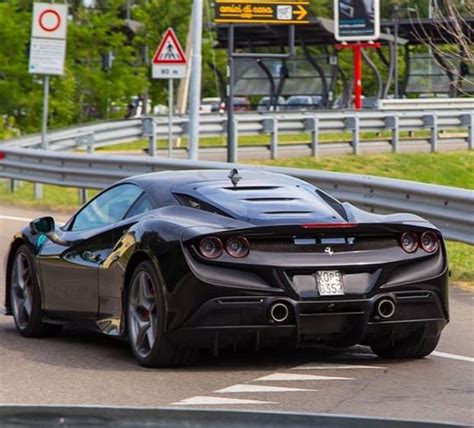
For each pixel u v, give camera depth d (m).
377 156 63.62
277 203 18.02
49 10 49.50
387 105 80.44
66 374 17.61
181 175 19.47
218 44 96.50
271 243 17.19
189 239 17.05
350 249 17.48
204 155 62.97
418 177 61.34
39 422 8.09
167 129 62.88
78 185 45.78
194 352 17.75
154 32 105.38
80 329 22.08
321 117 64.31
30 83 79.38
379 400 15.91
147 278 17.72
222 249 17.02
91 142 57.91
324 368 18.19
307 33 91.06
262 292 16.98
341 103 104.56
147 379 17.16
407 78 98.50
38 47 49.59
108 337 21.06
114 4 89.12
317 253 17.28
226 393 16.27
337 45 93.38
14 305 21.38
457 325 22.69
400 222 17.94
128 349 19.75
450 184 61.81
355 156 63.44
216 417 8.04
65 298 19.97
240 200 17.98
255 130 62.31
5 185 53.22
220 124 64.38
